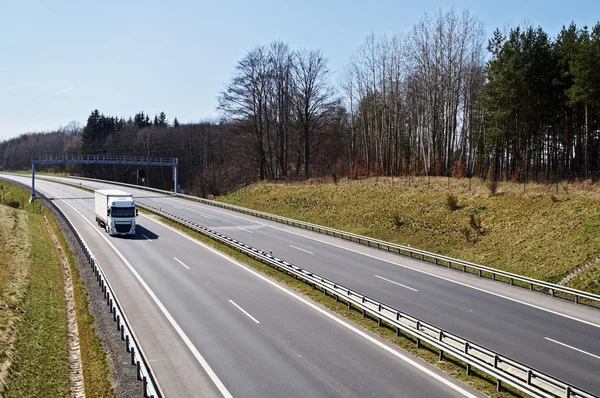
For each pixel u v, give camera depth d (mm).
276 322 18109
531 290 23234
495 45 43219
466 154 56906
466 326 17984
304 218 46594
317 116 68562
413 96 60906
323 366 14188
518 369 12805
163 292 21984
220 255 30531
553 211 31578
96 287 22422
